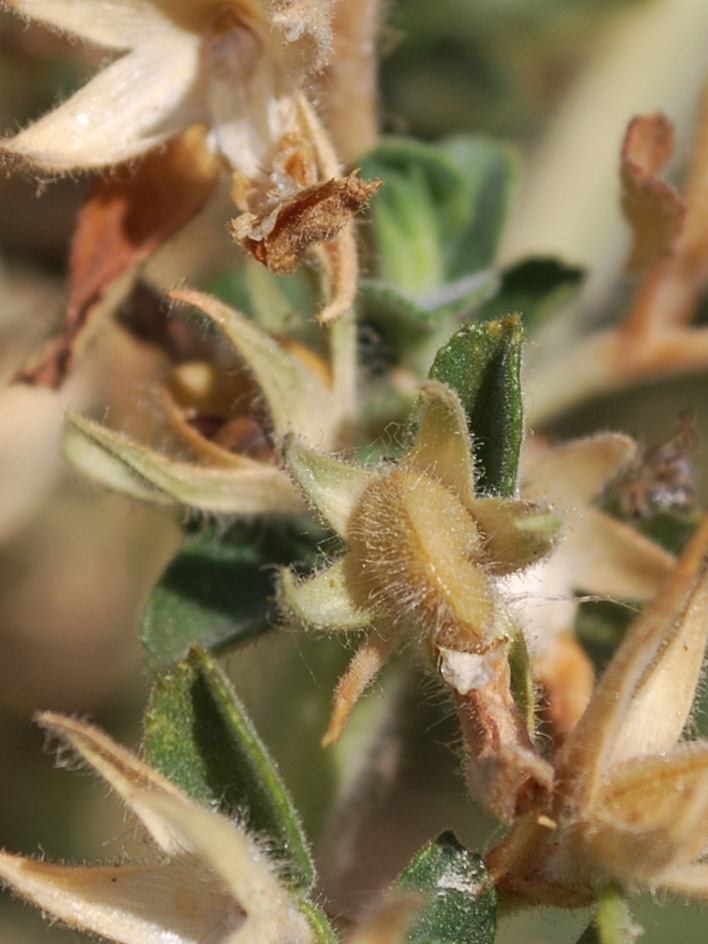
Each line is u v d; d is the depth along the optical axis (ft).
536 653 0.28
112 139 0.29
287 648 0.32
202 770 0.26
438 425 0.26
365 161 0.33
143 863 0.26
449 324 0.32
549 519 0.26
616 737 0.26
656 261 0.33
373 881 0.33
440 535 0.26
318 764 0.31
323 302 0.29
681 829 0.26
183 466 0.29
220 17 0.28
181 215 0.31
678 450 0.32
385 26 0.37
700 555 0.26
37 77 0.38
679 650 0.26
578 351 0.34
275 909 0.25
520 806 0.26
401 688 0.32
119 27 0.29
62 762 0.27
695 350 0.34
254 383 0.30
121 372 0.34
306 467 0.26
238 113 0.29
